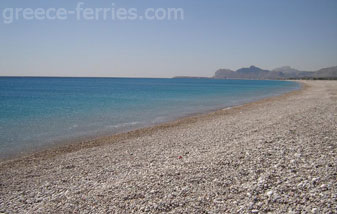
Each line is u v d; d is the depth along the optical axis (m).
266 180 7.47
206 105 36.59
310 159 9.05
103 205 6.92
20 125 21.58
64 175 10.02
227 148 11.55
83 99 47.16
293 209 5.84
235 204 6.33
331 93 48.97
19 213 6.95
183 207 6.41
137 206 6.66
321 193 6.39
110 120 24.03
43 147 14.89
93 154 13.03
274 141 12.00
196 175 8.37
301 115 20.14
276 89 88.88
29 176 10.20
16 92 69.56
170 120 23.77
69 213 6.64
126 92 71.19
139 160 11.26
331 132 13.59
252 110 28.20
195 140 14.56
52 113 28.70
